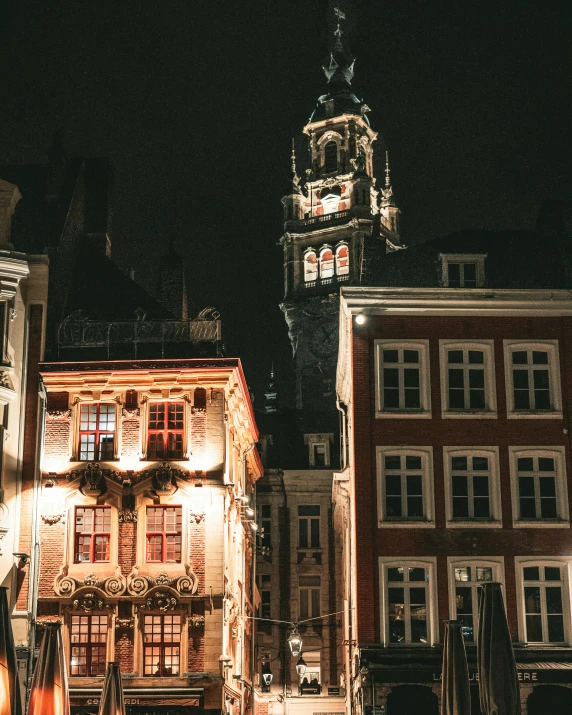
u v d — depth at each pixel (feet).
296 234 312.09
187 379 119.34
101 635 113.39
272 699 189.88
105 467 117.08
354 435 119.65
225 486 116.88
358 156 320.50
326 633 193.88
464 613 114.93
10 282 119.55
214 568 114.21
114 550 114.83
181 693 110.52
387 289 123.34
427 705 111.14
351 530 132.98
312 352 297.74
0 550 112.98
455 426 120.26
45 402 119.14
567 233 136.26
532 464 119.85
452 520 117.19
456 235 137.59
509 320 123.54
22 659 109.29
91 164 160.76
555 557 116.57
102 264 149.48
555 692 112.06
